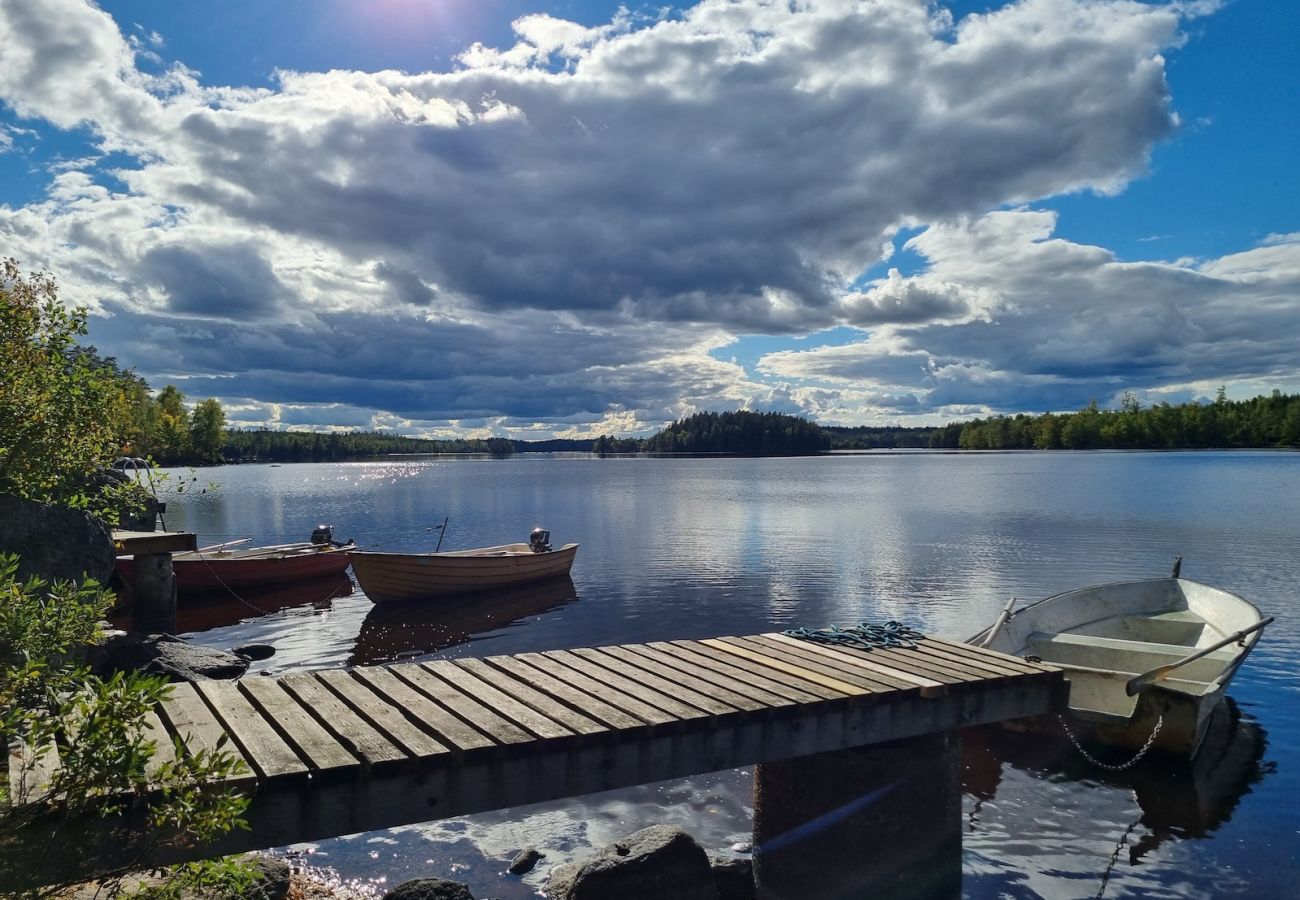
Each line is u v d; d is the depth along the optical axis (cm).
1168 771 1060
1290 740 1179
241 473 14038
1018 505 5366
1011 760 1097
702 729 634
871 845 741
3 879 410
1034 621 1473
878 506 5503
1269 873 840
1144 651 1304
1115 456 15875
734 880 788
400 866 820
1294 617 1967
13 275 677
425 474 13500
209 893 591
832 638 919
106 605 563
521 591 2430
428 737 557
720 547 3434
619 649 861
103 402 709
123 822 445
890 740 749
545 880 798
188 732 551
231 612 2161
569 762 581
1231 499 5541
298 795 496
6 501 1060
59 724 405
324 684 682
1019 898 793
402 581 2228
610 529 4178
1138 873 840
